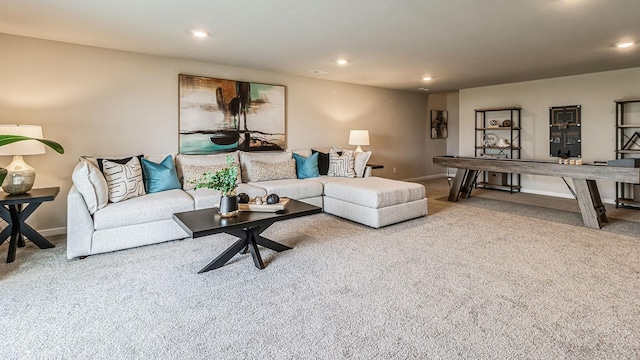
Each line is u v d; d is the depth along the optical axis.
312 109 5.74
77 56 3.71
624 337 1.74
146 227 3.19
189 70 4.45
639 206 4.87
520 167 4.39
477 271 2.59
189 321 1.94
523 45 3.77
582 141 5.54
